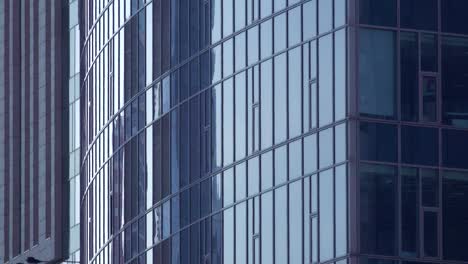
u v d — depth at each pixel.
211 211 88.56
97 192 102.00
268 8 85.69
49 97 113.75
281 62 84.81
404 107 82.44
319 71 83.00
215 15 89.06
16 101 119.44
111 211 99.06
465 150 82.81
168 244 92.06
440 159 82.50
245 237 86.12
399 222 81.69
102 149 101.06
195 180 90.00
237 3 87.62
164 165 92.62
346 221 81.25
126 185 96.88
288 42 84.56
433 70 82.94
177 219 91.31
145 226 94.44
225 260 87.38
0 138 120.62
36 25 116.56
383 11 82.69
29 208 116.44
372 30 82.50
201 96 89.81
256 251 85.38
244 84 86.88
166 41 92.88
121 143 97.69
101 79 101.50
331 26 82.75
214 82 88.94
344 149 81.75
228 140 87.69
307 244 82.69
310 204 82.75
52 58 113.56
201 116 89.75
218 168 88.25
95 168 102.50
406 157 82.19
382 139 82.00
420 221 81.88
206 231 88.94
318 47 83.12
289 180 83.88
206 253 88.88
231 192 87.25
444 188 82.38
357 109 81.88
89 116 104.56
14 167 118.75
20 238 117.88
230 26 88.00
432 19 83.19
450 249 82.12
